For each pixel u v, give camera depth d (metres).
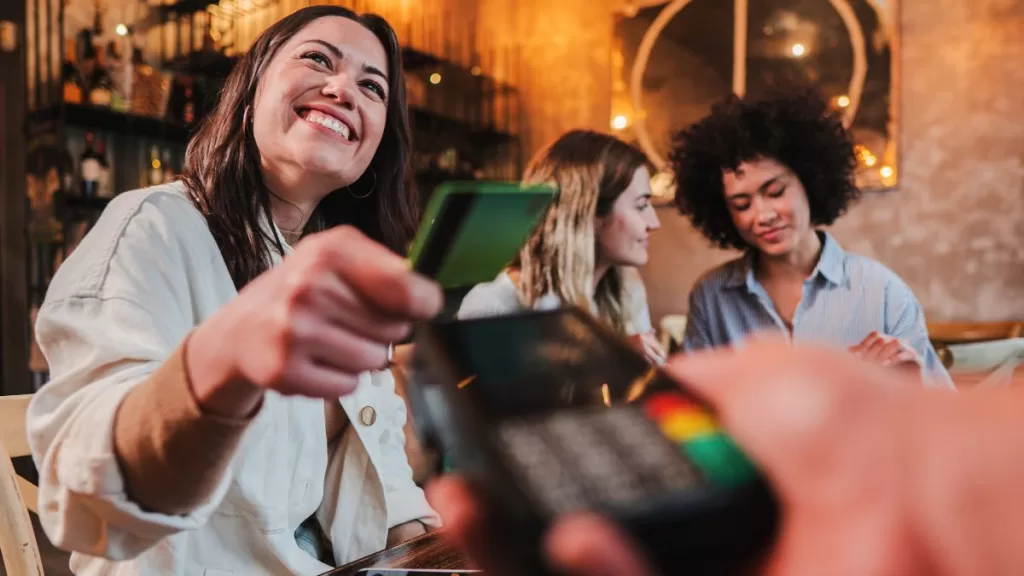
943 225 3.36
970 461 0.15
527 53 4.32
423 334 0.29
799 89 1.91
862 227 3.51
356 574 0.76
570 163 1.91
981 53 3.27
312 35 1.19
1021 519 0.13
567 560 0.18
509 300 1.60
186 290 0.98
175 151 3.38
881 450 0.17
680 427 0.21
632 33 3.99
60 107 2.85
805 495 0.17
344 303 0.36
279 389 0.39
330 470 1.19
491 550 0.20
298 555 1.04
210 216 1.09
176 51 3.41
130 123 3.03
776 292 1.92
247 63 1.19
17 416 1.08
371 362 0.38
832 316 1.80
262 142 1.15
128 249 0.93
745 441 0.19
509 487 0.20
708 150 1.92
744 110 1.88
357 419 1.17
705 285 2.01
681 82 3.86
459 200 0.30
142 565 0.92
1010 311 3.23
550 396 0.24
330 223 1.41
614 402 0.23
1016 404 0.16
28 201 3.14
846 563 0.15
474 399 0.24
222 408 0.50
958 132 3.31
